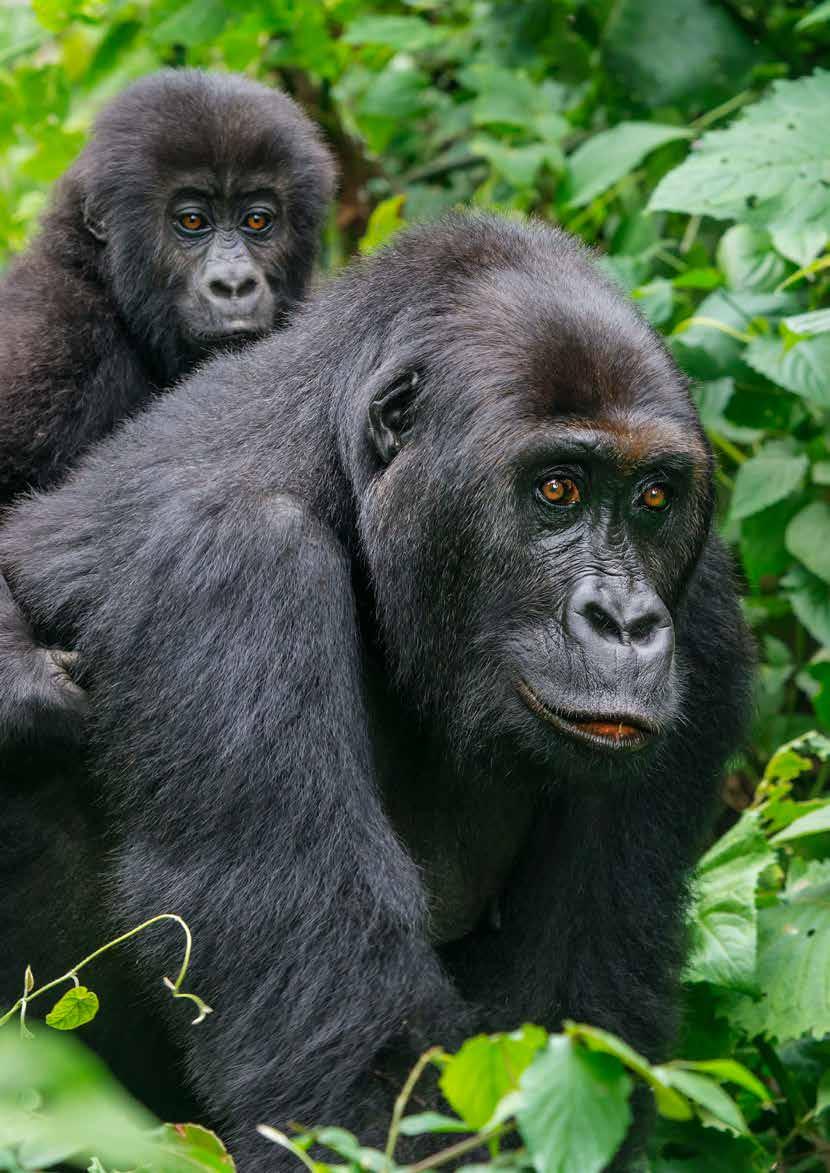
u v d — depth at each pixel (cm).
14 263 1466
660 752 916
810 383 1172
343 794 812
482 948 923
